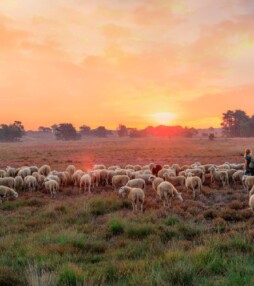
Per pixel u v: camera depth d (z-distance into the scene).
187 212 12.80
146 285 5.95
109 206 14.04
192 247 8.50
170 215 12.17
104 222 11.98
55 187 18.30
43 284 6.02
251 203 12.07
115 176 19.70
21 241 9.34
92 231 10.73
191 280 6.27
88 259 8.04
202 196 16.23
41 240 9.37
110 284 6.34
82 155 56.94
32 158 50.12
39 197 17.58
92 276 6.56
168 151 63.19
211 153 54.19
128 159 46.91
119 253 8.29
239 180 19.98
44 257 7.69
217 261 7.03
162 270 6.58
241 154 50.38
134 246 8.73
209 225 11.03
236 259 7.12
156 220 11.68
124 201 14.62
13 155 58.00
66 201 15.78
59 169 33.72
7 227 11.16
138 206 14.25
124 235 10.02
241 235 9.11
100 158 49.66
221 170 20.77
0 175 23.03
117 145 102.56
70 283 6.30
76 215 12.71
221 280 6.08
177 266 6.55
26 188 19.70
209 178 21.58
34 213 13.65
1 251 8.48
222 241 8.61
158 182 17.00
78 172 21.22
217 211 12.63
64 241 9.03
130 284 6.13
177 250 7.73
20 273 6.82
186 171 20.84
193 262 7.10
